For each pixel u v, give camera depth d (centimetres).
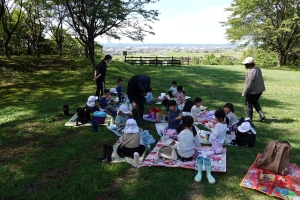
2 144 502
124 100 841
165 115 639
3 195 334
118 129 559
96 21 1569
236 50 2903
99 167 404
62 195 331
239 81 1409
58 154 452
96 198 327
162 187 349
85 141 511
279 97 980
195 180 366
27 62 1875
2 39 2484
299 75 1822
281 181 359
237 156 448
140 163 414
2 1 1794
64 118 671
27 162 425
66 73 1555
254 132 489
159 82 1320
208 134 536
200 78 1503
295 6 2442
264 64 2962
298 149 477
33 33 2725
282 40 2561
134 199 324
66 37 2994
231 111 592
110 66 1702
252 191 341
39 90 1101
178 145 424
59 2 1630
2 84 1232
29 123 630
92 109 684
